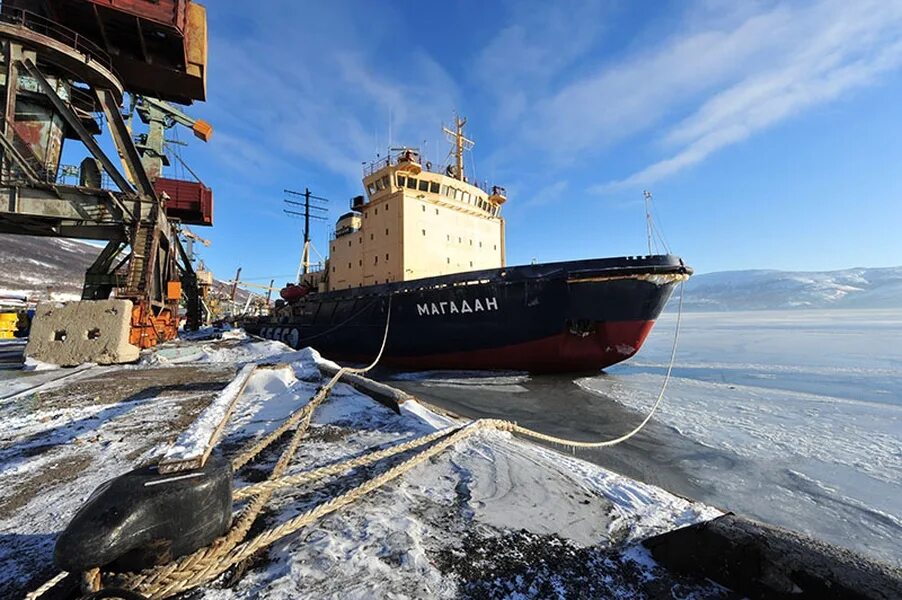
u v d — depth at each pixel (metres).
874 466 5.74
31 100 10.75
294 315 19.33
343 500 2.31
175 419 4.35
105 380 6.75
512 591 1.66
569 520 2.25
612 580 1.75
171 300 14.15
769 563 1.58
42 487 2.70
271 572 1.76
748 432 7.46
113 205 11.30
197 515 1.71
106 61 11.56
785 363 17.38
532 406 9.50
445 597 1.61
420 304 13.19
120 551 1.48
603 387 11.83
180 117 20.80
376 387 5.35
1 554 1.92
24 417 4.47
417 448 3.37
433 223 15.23
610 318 11.39
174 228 17.12
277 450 3.40
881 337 31.53
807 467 5.75
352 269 17.25
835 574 1.46
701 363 17.81
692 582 1.74
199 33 14.38
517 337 12.10
